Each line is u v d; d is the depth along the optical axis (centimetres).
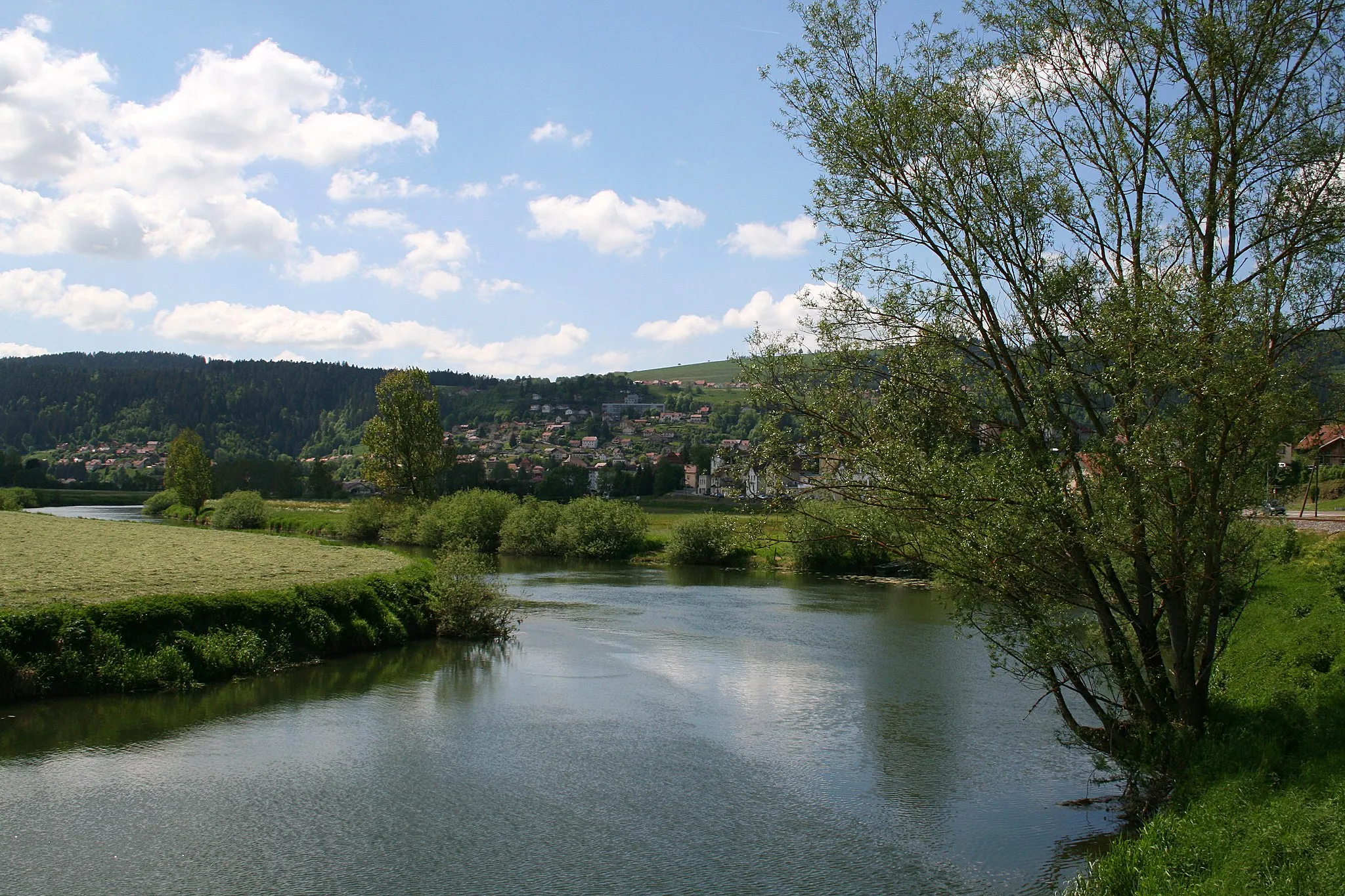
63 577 2816
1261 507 1476
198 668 2406
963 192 1602
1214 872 1068
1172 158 1520
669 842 1425
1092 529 1415
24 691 2106
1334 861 989
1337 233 1456
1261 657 2053
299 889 1241
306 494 14125
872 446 1534
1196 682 1546
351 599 3041
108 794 1581
